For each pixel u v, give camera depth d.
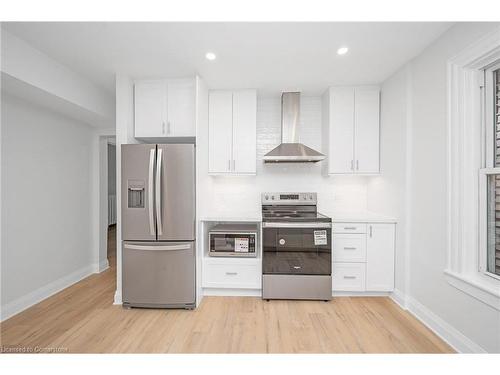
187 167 2.53
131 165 2.52
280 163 3.38
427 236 2.21
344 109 3.01
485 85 1.81
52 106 2.72
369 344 1.97
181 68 2.55
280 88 3.08
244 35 1.99
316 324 2.26
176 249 2.50
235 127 3.09
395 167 2.67
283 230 2.73
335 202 3.39
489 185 1.80
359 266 2.77
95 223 3.67
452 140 1.91
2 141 2.38
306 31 1.94
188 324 2.27
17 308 2.49
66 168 3.16
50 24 1.84
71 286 3.15
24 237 2.60
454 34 1.88
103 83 2.92
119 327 2.22
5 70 1.92
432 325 2.14
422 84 2.26
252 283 2.80
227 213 3.20
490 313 1.62
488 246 1.80
